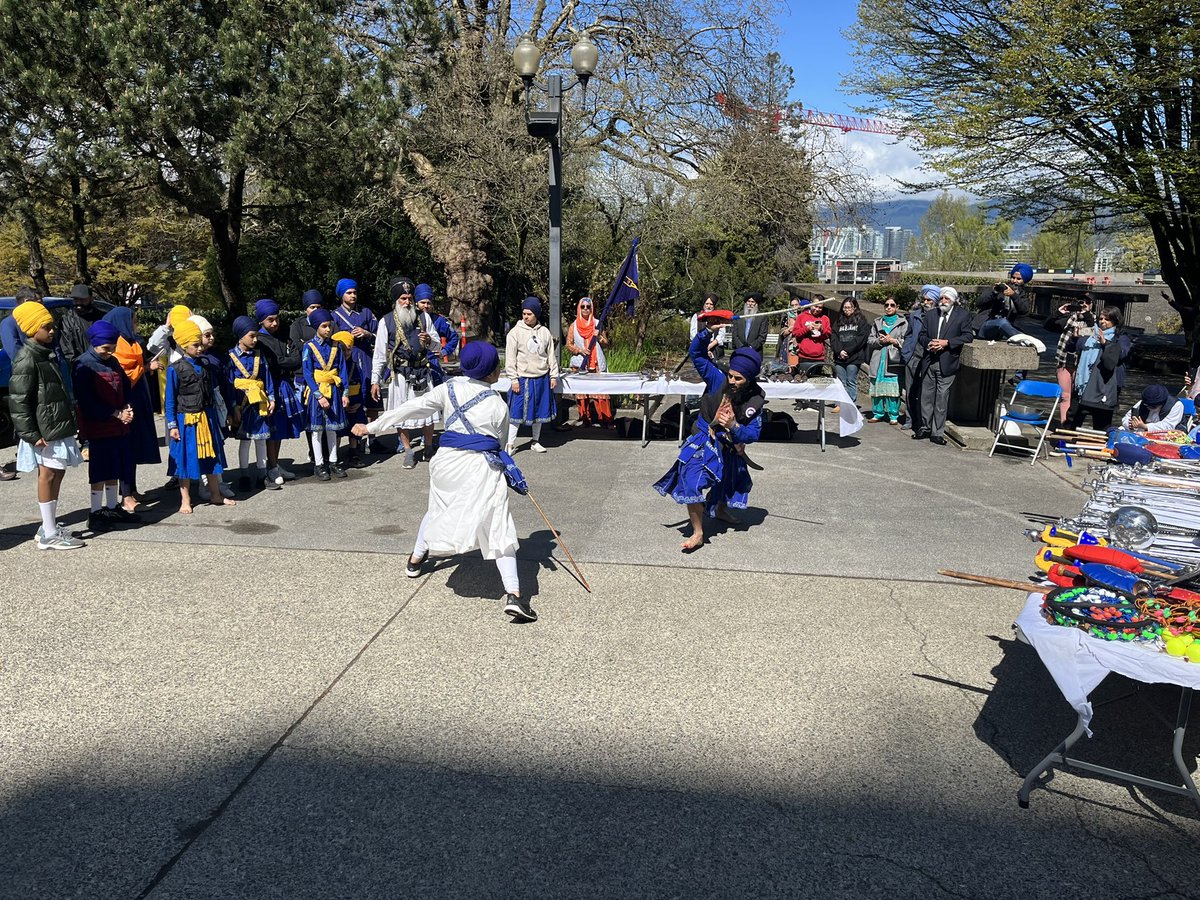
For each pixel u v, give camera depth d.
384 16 16.08
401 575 5.92
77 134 12.83
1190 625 3.49
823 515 7.47
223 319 18.30
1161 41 12.84
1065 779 3.72
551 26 18.41
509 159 17.67
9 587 5.62
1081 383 9.69
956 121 15.25
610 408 11.47
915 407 10.94
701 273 22.34
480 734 3.99
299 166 14.13
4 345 8.70
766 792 3.60
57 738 3.91
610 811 3.46
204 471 7.41
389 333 9.06
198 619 5.17
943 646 4.96
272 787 3.58
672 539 6.78
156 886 3.01
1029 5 13.64
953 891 3.05
